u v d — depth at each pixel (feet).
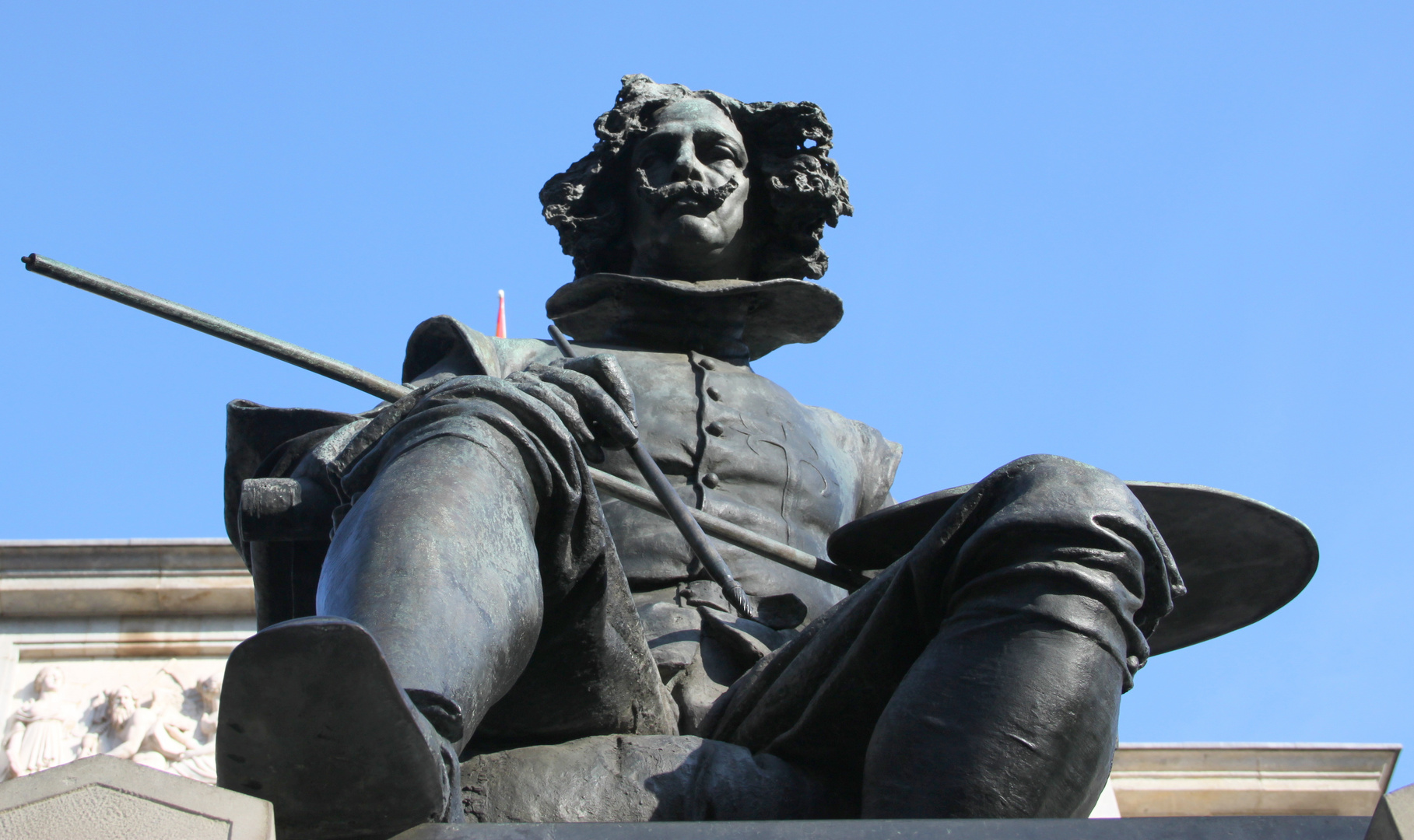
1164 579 12.10
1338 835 9.46
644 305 18.92
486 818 12.51
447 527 11.14
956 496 14.58
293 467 14.82
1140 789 36.45
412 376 17.62
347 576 10.85
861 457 18.78
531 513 12.08
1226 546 15.43
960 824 9.54
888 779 11.42
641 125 20.04
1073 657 11.45
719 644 15.08
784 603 15.53
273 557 14.38
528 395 12.41
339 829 9.43
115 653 39.63
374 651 8.77
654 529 16.03
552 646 12.69
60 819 8.32
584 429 12.47
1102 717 11.46
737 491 16.99
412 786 9.32
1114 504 11.99
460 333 17.16
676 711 14.12
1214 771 36.35
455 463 11.69
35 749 38.06
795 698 12.98
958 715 11.39
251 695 8.86
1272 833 9.45
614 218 20.03
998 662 11.49
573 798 12.57
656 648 14.87
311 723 8.99
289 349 14.99
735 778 12.72
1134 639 11.78
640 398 17.48
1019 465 12.46
